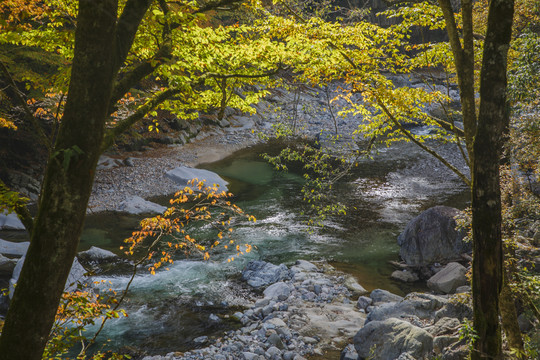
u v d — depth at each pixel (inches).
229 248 523.8
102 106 130.3
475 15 434.6
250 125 1109.1
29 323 125.3
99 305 211.8
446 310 311.4
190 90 229.5
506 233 254.4
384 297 395.5
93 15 124.3
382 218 607.2
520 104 275.3
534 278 241.9
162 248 520.1
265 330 351.3
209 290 429.4
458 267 433.1
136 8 184.7
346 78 281.9
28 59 616.7
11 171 690.2
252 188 734.5
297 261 487.2
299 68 300.5
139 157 864.3
